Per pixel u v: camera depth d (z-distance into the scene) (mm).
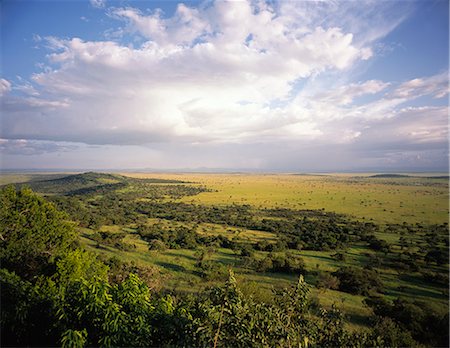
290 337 4145
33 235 13914
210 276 23281
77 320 5281
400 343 8984
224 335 4184
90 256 13836
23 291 6645
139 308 5105
